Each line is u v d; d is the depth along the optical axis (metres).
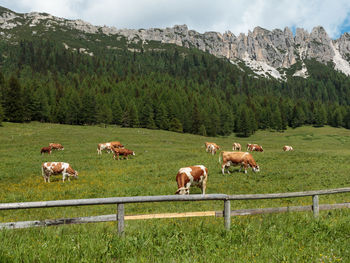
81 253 5.57
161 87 171.25
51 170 23.14
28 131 67.75
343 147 72.25
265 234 7.23
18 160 35.03
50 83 158.25
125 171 28.27
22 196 17.42
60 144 48.94
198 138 81.81
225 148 61.00
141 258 5.40
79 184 22.05
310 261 5.63
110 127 97.75
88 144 54.66
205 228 7.46
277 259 5.68
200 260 5.49
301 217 8.80
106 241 6.11
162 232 6.97
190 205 14.22
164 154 42.16
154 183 21.77
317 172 22.38
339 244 6.74
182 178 15.34
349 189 9.74
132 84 174.50
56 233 6.89
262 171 24.48
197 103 144.00
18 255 5.23
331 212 9.80
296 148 65.25
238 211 7.85
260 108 154.62
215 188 18.97
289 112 153.50
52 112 107.56
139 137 69.25
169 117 117.50
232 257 5.77
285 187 18.45
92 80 186.12
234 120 137.62
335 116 144.88
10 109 91.75
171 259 5.45
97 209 13.91
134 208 14.09
